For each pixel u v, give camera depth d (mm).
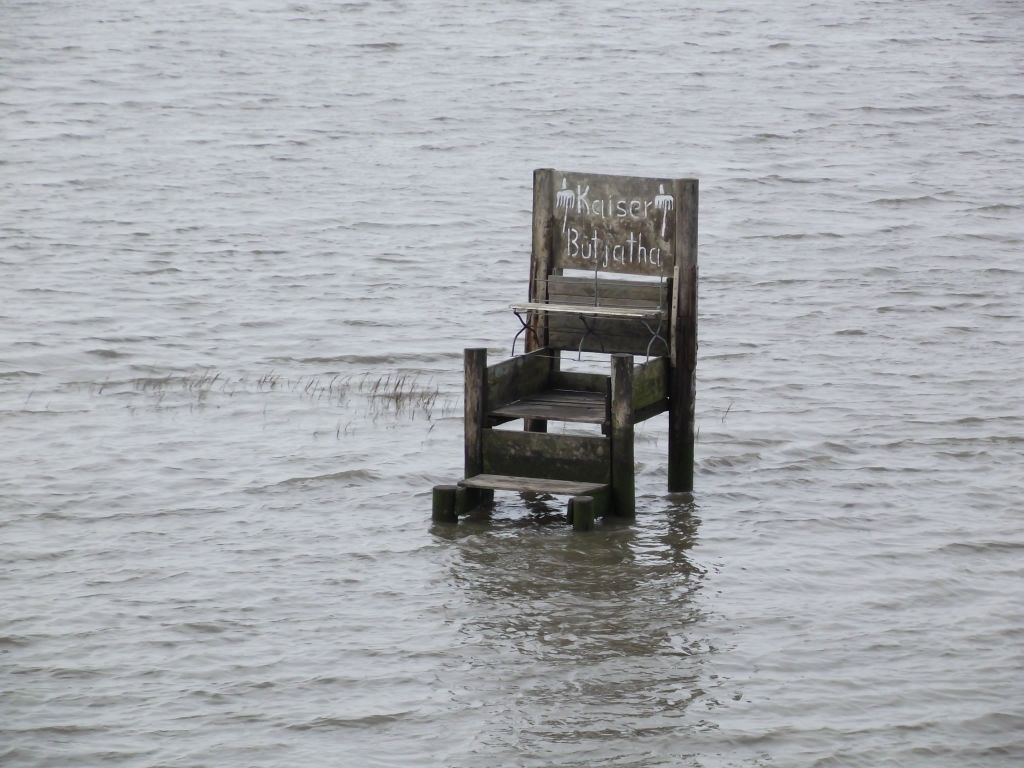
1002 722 26859
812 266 76188
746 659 29547
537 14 175625
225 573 34188
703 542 36375
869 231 84375
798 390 52188
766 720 26969
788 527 37531
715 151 109875
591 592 33094
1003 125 117562
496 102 130000
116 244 81688
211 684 28359
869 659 29547
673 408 39938
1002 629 30984
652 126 119375
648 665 29234
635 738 26297
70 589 33094
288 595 32844
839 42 155125
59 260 77312
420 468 42719
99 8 179375
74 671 28797
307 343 60469
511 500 40094
